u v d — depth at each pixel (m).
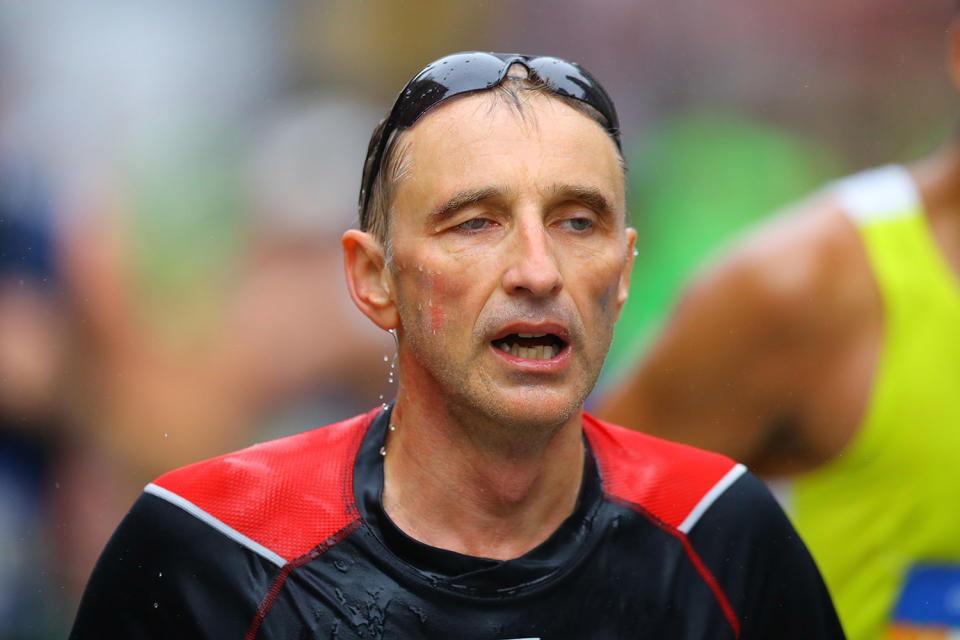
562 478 6.64
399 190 6.42
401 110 6.50
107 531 16.53
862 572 10.05
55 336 16.86
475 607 6.42
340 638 6.35
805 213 10.65
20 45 20.69
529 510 6.58
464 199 6.16
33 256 17.30
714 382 10.55
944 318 10.08
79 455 16.58
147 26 21.52
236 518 6.59
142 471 16.97
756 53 25.75
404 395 6.64
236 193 19.16
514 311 6.09
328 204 18.78
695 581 6.84
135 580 6.74
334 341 17.75
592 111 6.48
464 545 6.58
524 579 6.49
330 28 23.03
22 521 15.94
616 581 6.69
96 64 20.94
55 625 15.78
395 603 6.39
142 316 17.62
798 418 10.38
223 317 17.78
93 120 20.25
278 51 22.55
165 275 17.95
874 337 10.17
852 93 26.25
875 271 10.20
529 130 6.23
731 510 7.09
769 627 7.16
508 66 6.40
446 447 6.51
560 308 6.14
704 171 25.14
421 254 6.28
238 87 21.97
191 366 17.48
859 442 10.08
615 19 25.23
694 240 24.44
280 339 17.70
